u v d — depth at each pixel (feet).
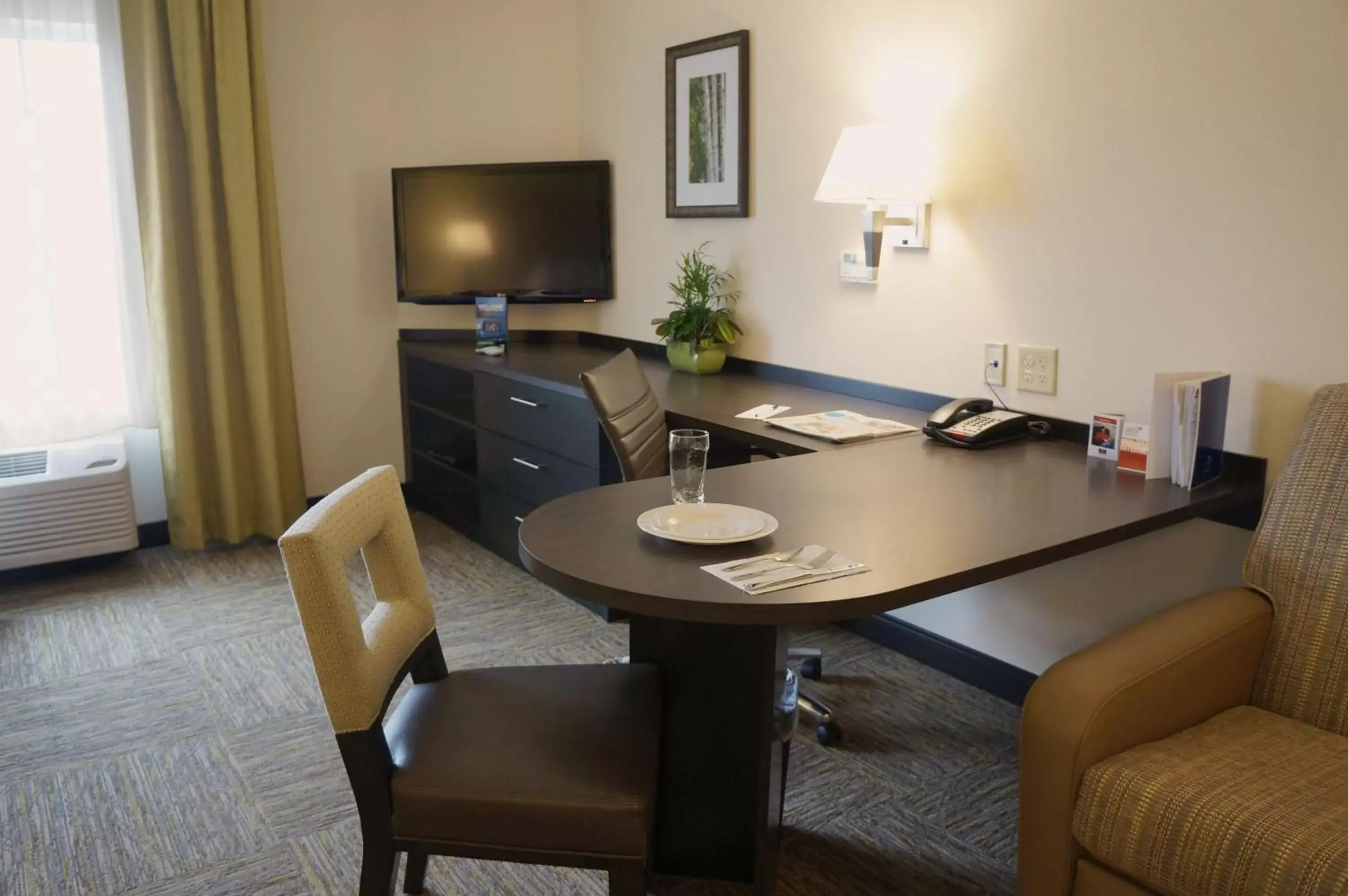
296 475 13.66
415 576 5.87
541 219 13.50
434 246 13.75
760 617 4.80
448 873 6.72
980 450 8.04
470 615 10.93
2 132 11.44
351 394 14.38
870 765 8.02
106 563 12.57
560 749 5.26
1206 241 7.31
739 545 5.63
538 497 11.61
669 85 12.00
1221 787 4.92
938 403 9.44
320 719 8.75
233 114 12.23
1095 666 5.36
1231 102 7.05
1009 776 7.88
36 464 11.80
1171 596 7.97
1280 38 6.75
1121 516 6.27
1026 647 8.98
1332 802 4.82
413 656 5.76
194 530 12.84
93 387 12.35
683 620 4.86
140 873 6.73
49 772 7.91
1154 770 5.07
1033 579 8.84
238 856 6.89
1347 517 5.85
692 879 6.66
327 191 13.71
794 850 6.95
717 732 6.35
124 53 11.76
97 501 11.94
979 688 9.32
